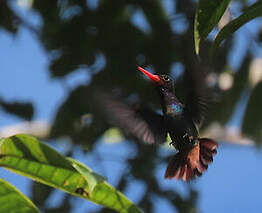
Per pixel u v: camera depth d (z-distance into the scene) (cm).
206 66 542
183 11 1022
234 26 446
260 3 444
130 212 508
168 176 558
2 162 495
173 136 646
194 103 646
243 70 992
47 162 494
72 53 1054
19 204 488
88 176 464
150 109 670
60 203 1034
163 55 1023
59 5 1040
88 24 1041
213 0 436
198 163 556
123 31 1034
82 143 1064
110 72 1037
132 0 1033
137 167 1038
